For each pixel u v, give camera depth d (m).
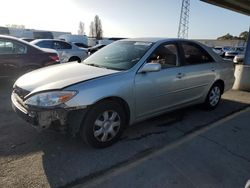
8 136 3.71
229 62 5.62
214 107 5.41
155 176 2.87
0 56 6.23
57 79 3.33
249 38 8.54
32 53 6.74
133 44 4.34
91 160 3.15
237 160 3.30
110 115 3.44
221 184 2.78
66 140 3.62
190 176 2.90
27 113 3.12
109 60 4.09
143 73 3.71
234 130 4.31
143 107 3.82
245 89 7.75
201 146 3.65
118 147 3.51
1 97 5.77
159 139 3.83
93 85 3.19
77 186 2.66
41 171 2.88
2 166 2.94
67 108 3.00
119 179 2.80
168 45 4.30
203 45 5.06
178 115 4.97
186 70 4.43
